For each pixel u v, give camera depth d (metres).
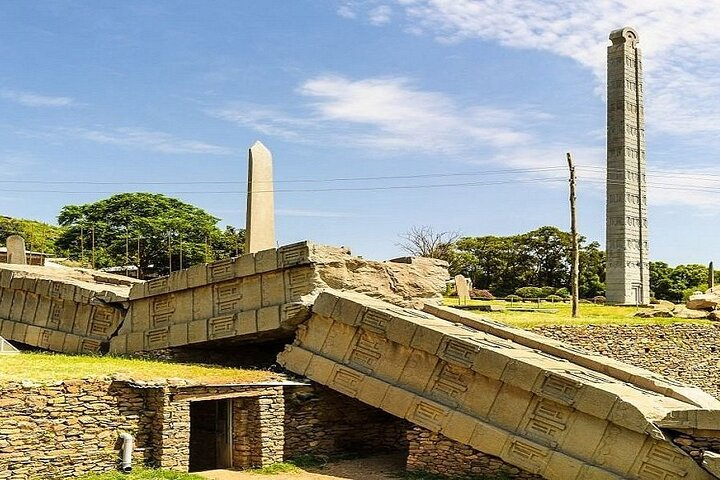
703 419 14.41
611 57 56.44
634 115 56.41
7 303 27.09
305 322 20.91
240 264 21.81
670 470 14.77
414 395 18.48
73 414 16.03
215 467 19.22
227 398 18.20
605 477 15.34
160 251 68.12
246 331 21.44
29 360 19.16
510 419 17.09
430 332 18.33
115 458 16.50
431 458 18.11
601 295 71.94
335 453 20.09
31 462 15.21
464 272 78.81
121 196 71.31
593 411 15.69
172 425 17.09
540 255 79.19
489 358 17.30
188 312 22.97
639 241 56.06
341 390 19.69
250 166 25.16
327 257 21.03
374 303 20.56
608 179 55.97
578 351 20.16
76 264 57.12
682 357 32.56
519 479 16.75
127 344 24.02
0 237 72.31
